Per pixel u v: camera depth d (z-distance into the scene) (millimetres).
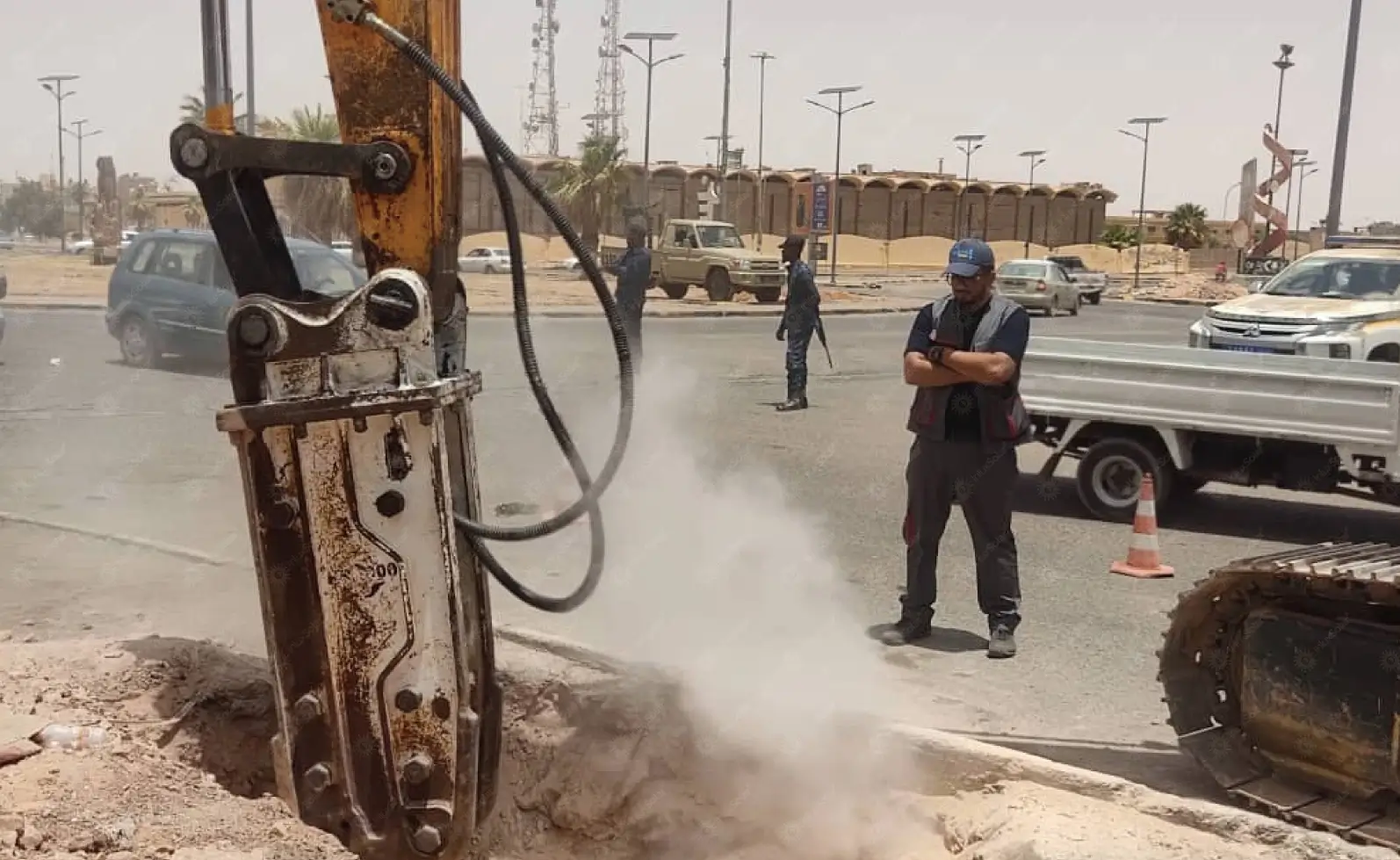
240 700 4469
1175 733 4387
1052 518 8891
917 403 5680
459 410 3412
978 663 5617
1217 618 4234
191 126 3225
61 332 19844
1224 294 45438
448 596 3166
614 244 50000
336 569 3145
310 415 3051
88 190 74625
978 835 3883
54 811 3273
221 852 3096
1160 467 8562
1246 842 3646
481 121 3205
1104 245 75875
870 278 53531
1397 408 7516
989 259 5367
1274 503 9602
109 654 4680
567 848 4520
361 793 3258
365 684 3199
